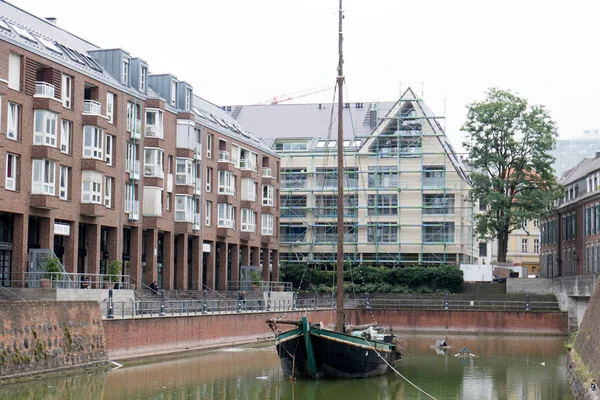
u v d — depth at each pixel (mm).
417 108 89188
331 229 90250
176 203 62250
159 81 63406
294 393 33625
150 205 57969
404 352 52500
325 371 37188
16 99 44594
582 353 34312
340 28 43844
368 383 36969
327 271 85375
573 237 80250
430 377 39625
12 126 44688
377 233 88812
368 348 38031
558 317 71062
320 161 90938
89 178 50406
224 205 70562
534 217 77188
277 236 82750
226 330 52938
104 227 54875
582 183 77750
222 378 37406
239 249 75250
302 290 84250
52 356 35156
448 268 80688
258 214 78438
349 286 81688
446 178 87875
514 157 78938
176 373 38531
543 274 93688
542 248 94375
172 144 61656
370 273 82938
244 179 74938
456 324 73438
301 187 90875
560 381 38344
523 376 40219
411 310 74750
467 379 39000
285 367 37406
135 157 56594
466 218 90125
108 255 54188
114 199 53594
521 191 79688
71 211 49312
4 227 46656
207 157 67812
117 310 47625
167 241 61562
